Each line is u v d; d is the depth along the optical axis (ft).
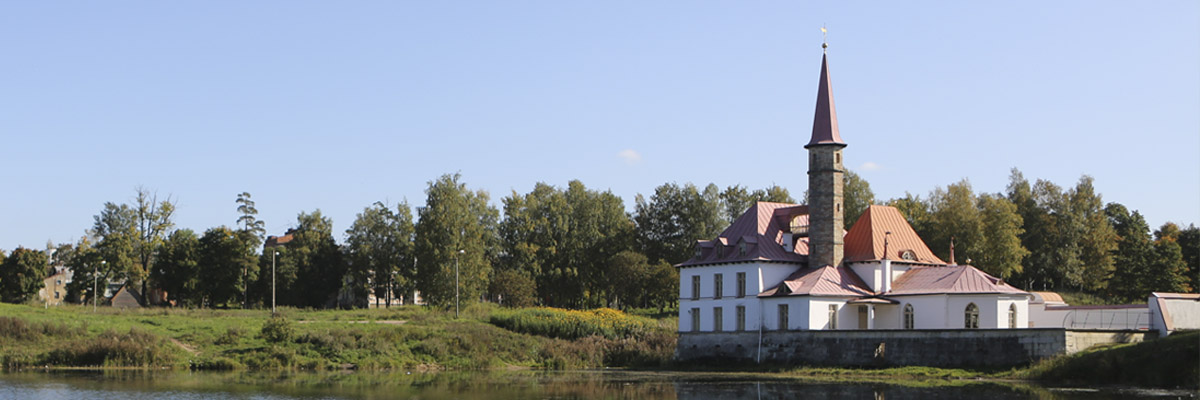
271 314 438.81
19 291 606.14
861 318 332.39
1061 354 264.72
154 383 266.16
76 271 592.60
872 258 338.54
